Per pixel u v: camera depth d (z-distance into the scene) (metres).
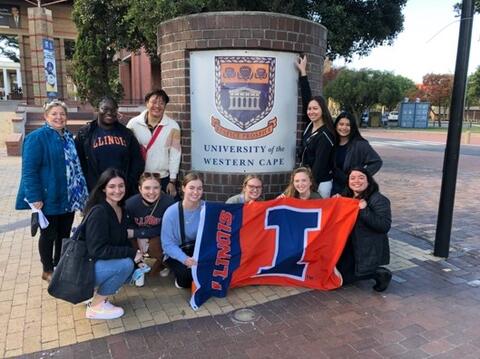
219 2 7.53
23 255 4.88
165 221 3.82
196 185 3.75
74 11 12.01
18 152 13.39
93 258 3.26
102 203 3.37
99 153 4.09
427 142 23.28
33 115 17.80
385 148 19.36
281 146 4.98
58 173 3.83
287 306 3.67
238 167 4.89
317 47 5.08
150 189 3.88
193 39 4.75
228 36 4.64
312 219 3.97
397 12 10.62
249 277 3.99
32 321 3.38
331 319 3.46
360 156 4.32
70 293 3.21
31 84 27.41
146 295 3.87
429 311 3.61
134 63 22.84
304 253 3.97
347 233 3.91
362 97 40.78
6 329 3.26
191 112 4.94
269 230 3.97
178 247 3.84
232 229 3.89
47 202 3.82
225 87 4.76
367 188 3.98
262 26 4.62
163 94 4.34
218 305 3.68
